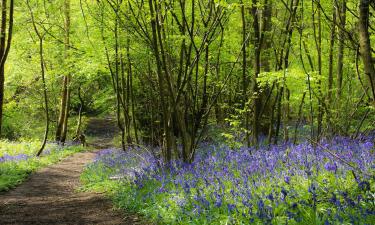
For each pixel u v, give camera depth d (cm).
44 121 3416
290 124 2078
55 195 1170
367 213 505
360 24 351
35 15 1903
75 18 1745
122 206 898
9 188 1277
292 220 548
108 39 1434
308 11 1238
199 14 1223
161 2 1051
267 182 734
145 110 2048
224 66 1603
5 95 3050
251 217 583
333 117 1252
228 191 731
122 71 1645
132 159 1498
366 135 1268
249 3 1095
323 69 1430
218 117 1806
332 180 683
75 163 2033
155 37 1036
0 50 1434
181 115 1136
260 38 1262
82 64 1625
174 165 1071
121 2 1149
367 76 348
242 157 1062
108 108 2728
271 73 1046
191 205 725
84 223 804
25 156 1920
